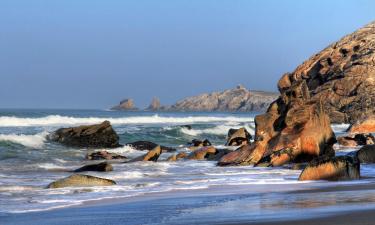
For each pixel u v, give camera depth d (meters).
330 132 33.06
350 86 119.19
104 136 46.22
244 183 23.03
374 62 119.62
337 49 131.25
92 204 17.23
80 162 35.06
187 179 25.08
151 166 32.06
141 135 59.97
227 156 33.50
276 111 34.44
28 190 20.64
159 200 17.84
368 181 22.94
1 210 16.08
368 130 71.69
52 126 69.31
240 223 12.59
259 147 33.09
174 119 105.19
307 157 32.03
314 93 124.50
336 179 23.53
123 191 20.47
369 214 12.91
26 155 37.28
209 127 71.38
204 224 12.68
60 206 16.86
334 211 13.65
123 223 13.41
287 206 15.20
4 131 56.22
